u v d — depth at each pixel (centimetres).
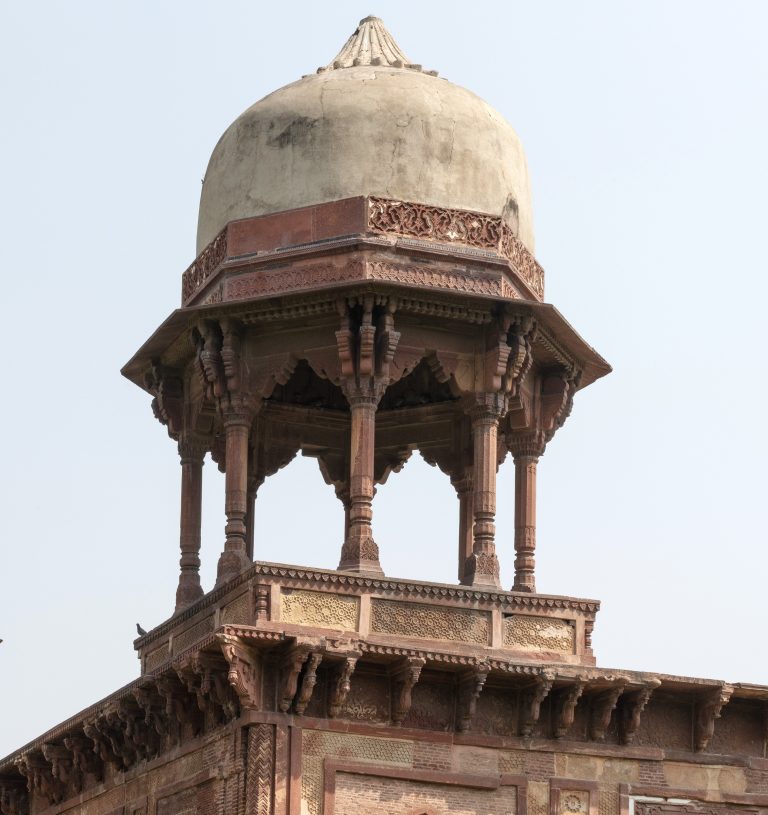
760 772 2842
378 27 3138
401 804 2662
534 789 2727
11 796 3312
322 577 2692
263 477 3114
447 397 3130
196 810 2720
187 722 2759
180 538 2989
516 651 2752
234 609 2738
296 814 2602
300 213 2881
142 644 3034
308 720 2639
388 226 2853
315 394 3164
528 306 2859
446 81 3041
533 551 2925
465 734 2709
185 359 3039
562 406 2984
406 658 2641
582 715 2775
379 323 2811
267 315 2855
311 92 2956
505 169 2977
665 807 2781
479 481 2827
